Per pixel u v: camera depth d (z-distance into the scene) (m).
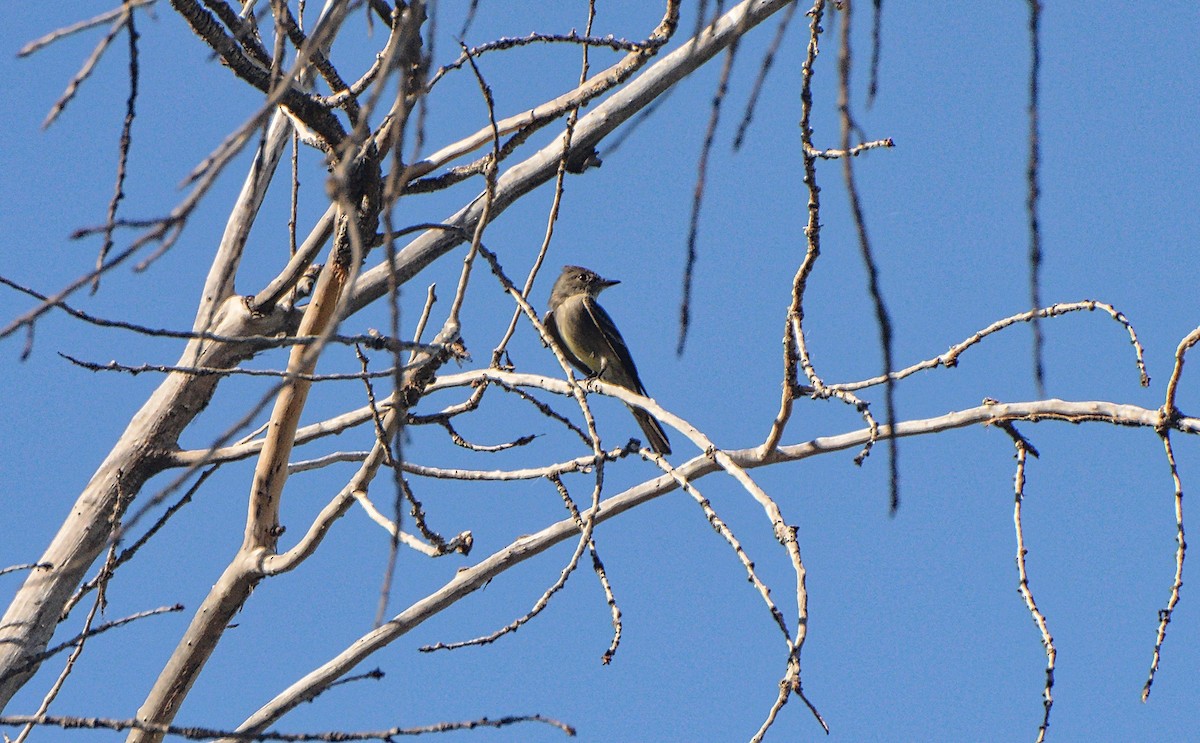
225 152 3.63
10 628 11.23
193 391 12.16
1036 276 3.72
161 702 10.83
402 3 6.14
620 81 10.47
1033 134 3.64
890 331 3.64
